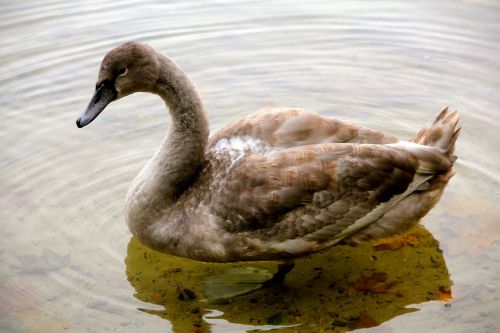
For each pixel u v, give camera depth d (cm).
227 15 1160
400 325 650
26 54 1050
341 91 997
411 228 740
